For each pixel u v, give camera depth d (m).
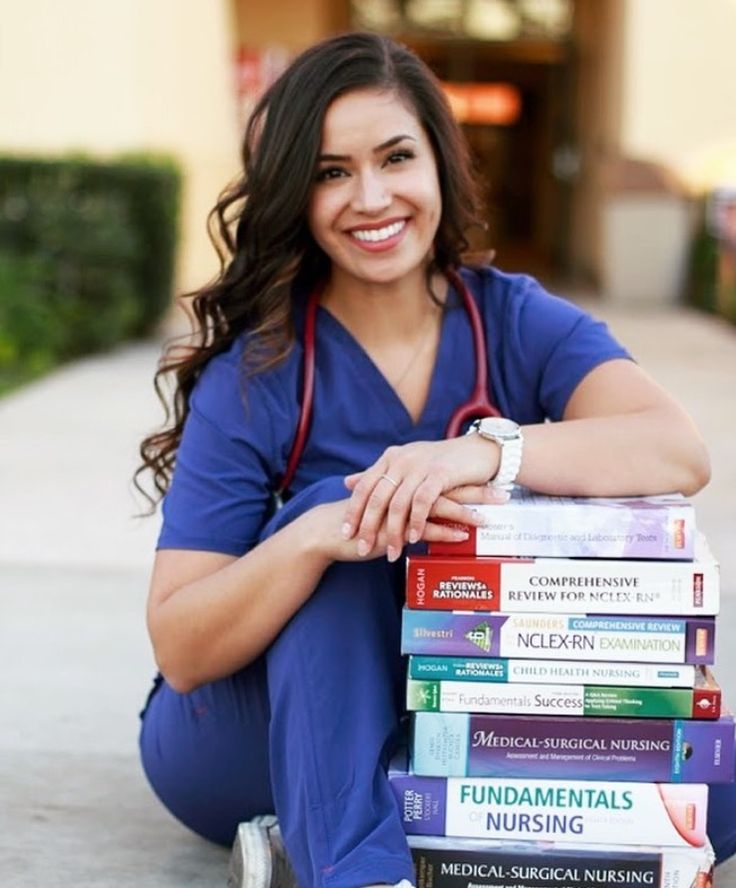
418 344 2.49
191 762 2.48
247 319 2.46
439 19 15.35
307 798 2.14
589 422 2.32
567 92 14.68
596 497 2.26
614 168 12.14
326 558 2.16
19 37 10.07
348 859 2.06
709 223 11.73
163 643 2.30
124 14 10.05
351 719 2.17
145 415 7.18
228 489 2.37
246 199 2.40
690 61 11.87
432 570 2.11
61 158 9.22
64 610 4.25
